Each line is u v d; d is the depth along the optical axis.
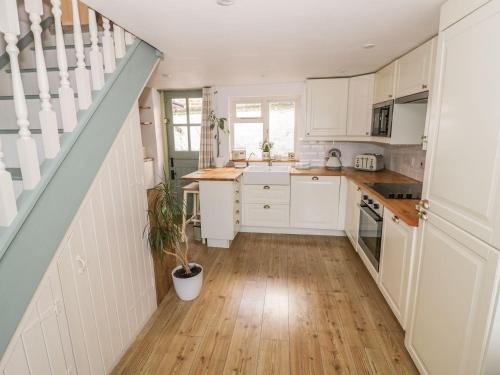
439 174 1.43
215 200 3.39
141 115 4.30
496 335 1.06
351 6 1.56
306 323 2.13
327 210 3.71
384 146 3.96
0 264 1.02
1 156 1.02
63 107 1.35
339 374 1.69
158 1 1.45
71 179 1.37
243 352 1.86
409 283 1.78
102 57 1.75
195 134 4.53
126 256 1.90
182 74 3.34
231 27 1.84
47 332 1.27
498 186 1.02
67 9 2.09
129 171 1.92
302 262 3.12
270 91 4.09
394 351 1.85
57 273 1.32
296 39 2.11
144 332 2.06
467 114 1.20
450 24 1.34
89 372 1.55
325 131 3.77
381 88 3.08
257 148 4.43
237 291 2.57
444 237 1.38
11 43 1.07
